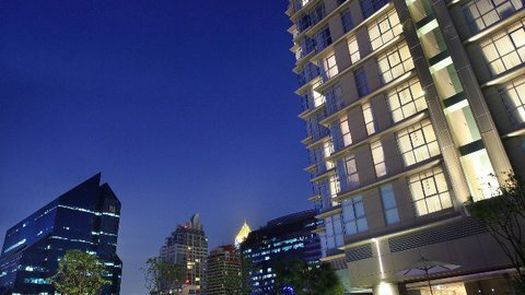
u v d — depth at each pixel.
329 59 40.81
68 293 42.78
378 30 36.16
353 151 34.62
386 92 33.53
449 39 28.78
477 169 26.23
